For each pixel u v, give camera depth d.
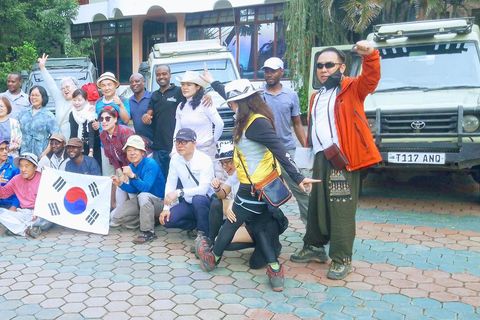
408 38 7.35
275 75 5.12
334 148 4.15
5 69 14.85
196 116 5.46
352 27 12.68
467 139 6.07
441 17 12.38
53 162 6.15
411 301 3.92
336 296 4.04
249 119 3.98
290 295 4.07
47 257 4.98
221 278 4.43
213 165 5.52
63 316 3.74
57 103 6.78
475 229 5.67
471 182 8.11
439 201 6.97
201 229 5.02
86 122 6.55
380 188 7.85
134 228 5.88
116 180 5.43
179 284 4.30
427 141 6.19
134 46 19.64
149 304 3.92
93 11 18.98
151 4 17.36
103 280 4.39
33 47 15.34
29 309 3.85
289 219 6.21
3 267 4.71
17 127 6.46
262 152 4.07
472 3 12.45
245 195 4.16
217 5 16.86
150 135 6.48
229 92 4.01
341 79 4.23
